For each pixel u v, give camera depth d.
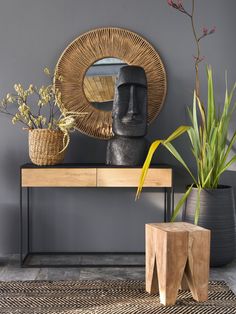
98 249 3.47
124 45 3.36
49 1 3.36
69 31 3.37
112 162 3.17
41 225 3.45
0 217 3.42
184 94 3.42
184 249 2.44
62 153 3.18
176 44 3.40
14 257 3.38
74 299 2.55
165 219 3.37
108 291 2.67
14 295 2.61
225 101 3.12
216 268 3.15
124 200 3.46
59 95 3.25
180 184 3.45
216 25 3.40
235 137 3.12
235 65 3.41
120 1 3.37
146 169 2.77
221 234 3.07
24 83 3.38
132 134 3.12
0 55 3.36
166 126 3.43
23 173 3.04
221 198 3.08
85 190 3.45
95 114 3.39
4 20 3.35
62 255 3.45
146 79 3.16
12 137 3.38
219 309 2.42
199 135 3.32
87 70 3.38
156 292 2.64
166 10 3.39
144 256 3.43
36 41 3.37
